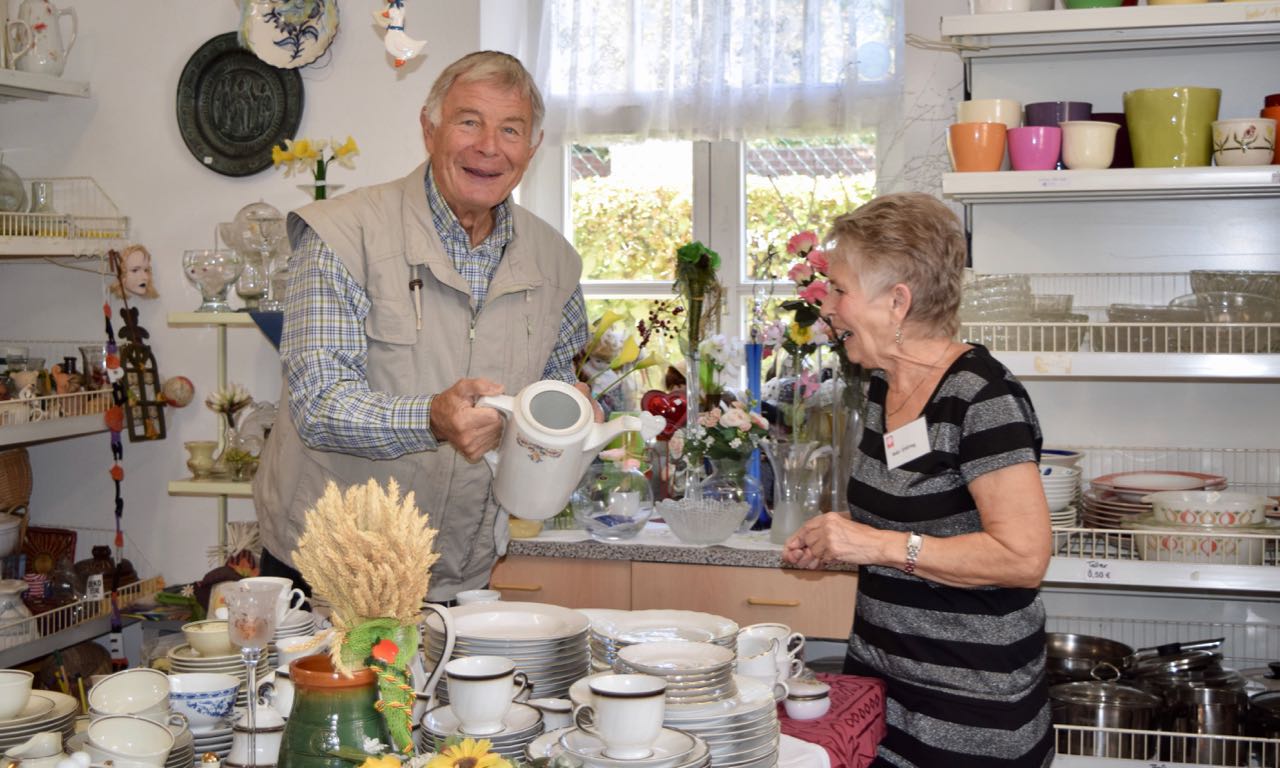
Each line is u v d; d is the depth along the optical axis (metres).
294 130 3.34
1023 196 2.66
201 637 1.49
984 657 1.68
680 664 1.36
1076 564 2.40
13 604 2.96
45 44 3.38
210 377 3.48
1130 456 2.92
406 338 1.98
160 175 3.48
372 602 1.08
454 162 1.93
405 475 2.07
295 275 1.95
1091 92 2.88
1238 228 2.82
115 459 3.42
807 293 2.48
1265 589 2.31
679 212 3.50
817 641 2.88
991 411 1.65
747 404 3.00
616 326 3.21
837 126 3.21
